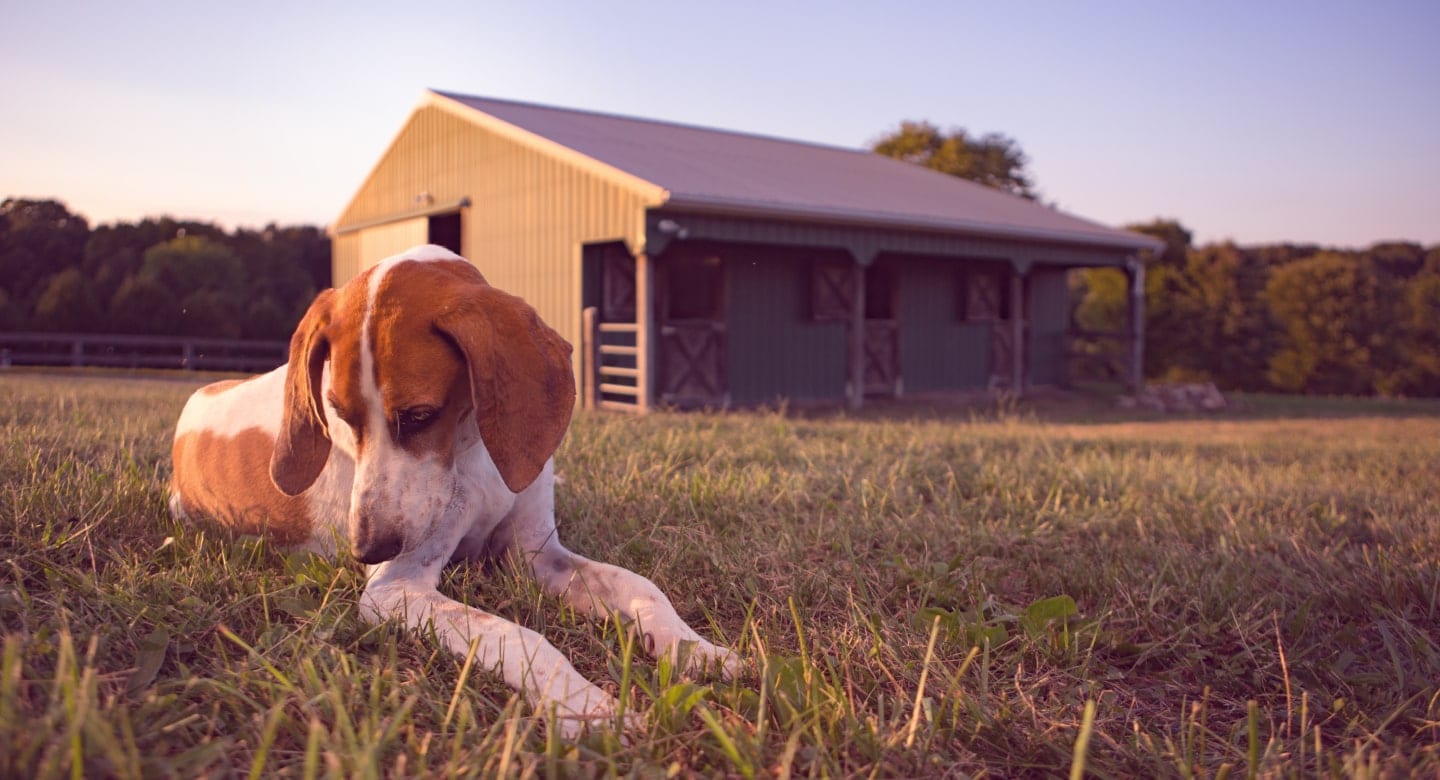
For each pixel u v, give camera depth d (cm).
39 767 126
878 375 1530
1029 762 170
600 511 324
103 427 441
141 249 3594
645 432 560
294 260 4106
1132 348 1672
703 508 330
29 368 1939
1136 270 1662
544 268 1285
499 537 258
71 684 141
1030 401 1562
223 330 3009
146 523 274
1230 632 245
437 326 192
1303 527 362
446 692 178
